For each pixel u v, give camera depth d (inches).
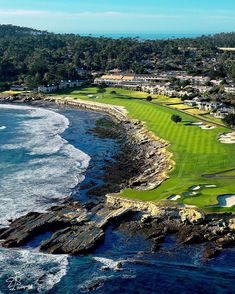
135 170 5999.0
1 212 4635.8
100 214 4458.7
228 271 3560.5
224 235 4028.1
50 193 5191.9
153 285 3410.4
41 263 3700.8
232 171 5506.9
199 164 5836.6
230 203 4466.0
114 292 3344.0
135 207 4559.5
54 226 4266.7
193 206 4392.2
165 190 4899.1
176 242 3973.9
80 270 3599.9
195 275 3518.7
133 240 4033.0
